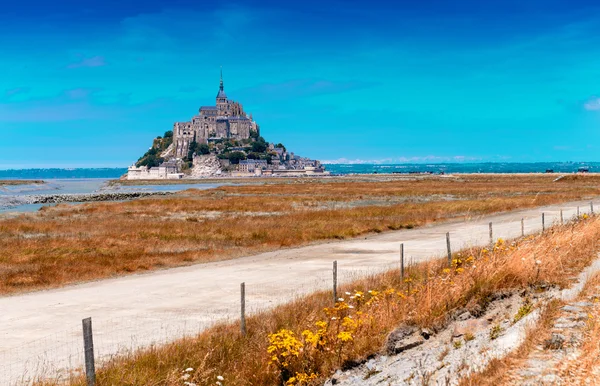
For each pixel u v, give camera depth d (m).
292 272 25.92
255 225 45.47
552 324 10.86
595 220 27.86
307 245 36.28
